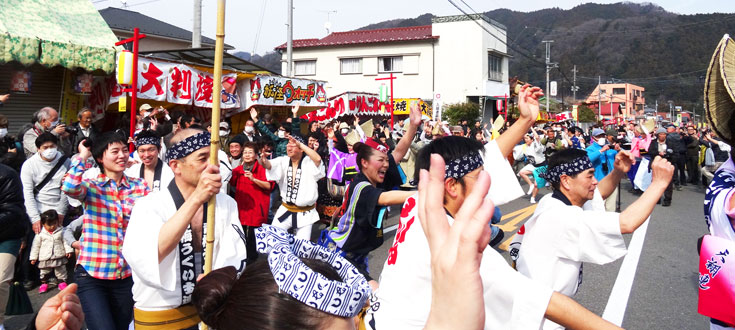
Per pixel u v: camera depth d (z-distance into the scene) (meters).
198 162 2.56
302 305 1.04
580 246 2.30
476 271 0.84
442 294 0.86
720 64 2.19
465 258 0.84
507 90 31.47
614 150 9.20
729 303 2.33
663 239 7.94
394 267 1.87
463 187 1.92
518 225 8.81
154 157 3.99
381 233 3.31
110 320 3.05
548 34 185.50
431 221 0.90
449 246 0.86
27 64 7.09
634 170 12.80
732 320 2.33
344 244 3.29
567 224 2.32
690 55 138.50
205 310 1.27
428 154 1.96
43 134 5.21
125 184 3.37
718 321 2.41
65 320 1.36
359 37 30.98
